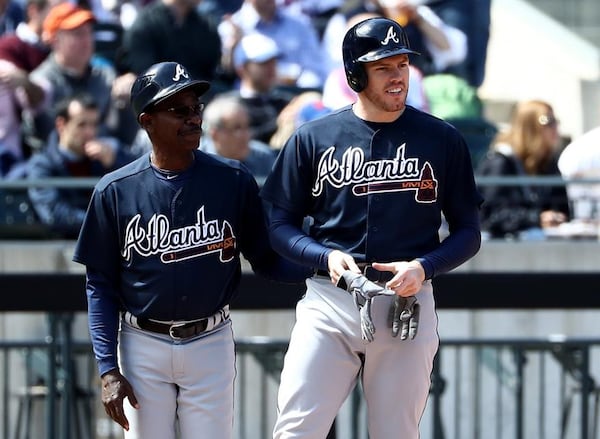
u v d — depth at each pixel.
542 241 26.25
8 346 24.50
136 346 15.29
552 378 26.39
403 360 14.90
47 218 25.89
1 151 27.12
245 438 26.00
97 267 15.27
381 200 14.62
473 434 26.45
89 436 25.11
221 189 15.16
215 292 15.22
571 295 20.67
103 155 26.38
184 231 15.00
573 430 26.42
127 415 15.50
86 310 20.42
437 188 14.75
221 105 25.72
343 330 14.90
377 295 13.92
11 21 30.80
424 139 14.66
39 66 28.69
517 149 27.39
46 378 25.38
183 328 15.17
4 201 25.88
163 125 14.66
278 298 20.11
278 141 27.52
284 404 15.17
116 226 15.12
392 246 14.68
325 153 14.78
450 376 26.50
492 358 26.39
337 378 15.09
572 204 27.42
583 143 22.19
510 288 20.62
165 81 14.55
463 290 20.58
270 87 28.73
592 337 24.97
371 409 15.23
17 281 20.36
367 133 14.66
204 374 15.26
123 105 28.28
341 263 14.30
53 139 26.45
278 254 15.94
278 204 15.17
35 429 25.92
